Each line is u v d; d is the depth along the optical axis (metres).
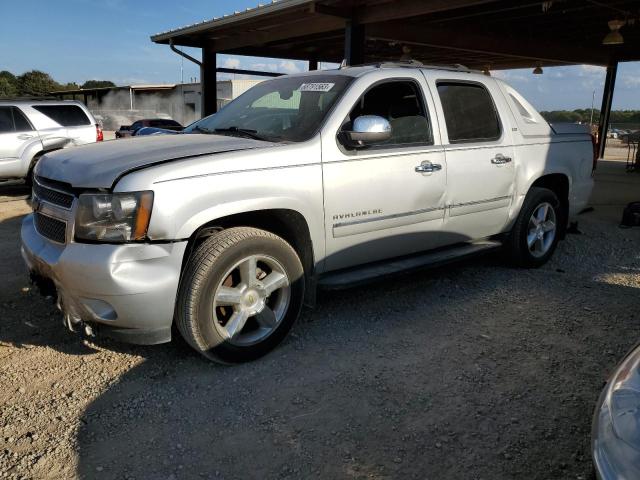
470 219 4.80
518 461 2.67
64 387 3.29
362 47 10.27
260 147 3.56
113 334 3.24
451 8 8.83
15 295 4.73
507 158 4.99
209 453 2.71
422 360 3.65
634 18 11.23
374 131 3.71
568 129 5.84
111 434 2.85
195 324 3.30
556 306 4.62
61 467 2.60
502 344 3.90
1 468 2.58
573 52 15.74
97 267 3.02
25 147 10.78
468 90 4.84
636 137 16.89
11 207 9.27
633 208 7.66
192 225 3.18
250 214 3.61
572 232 7.14
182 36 13.55
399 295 4.84
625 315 4.44
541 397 3.22
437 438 2.84
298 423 2.95
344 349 3.80
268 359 3.64
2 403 3.11
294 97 4.34
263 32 12.72
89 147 3.78
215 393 3.24
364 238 4.06
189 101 51.03
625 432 1.87
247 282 3.49
